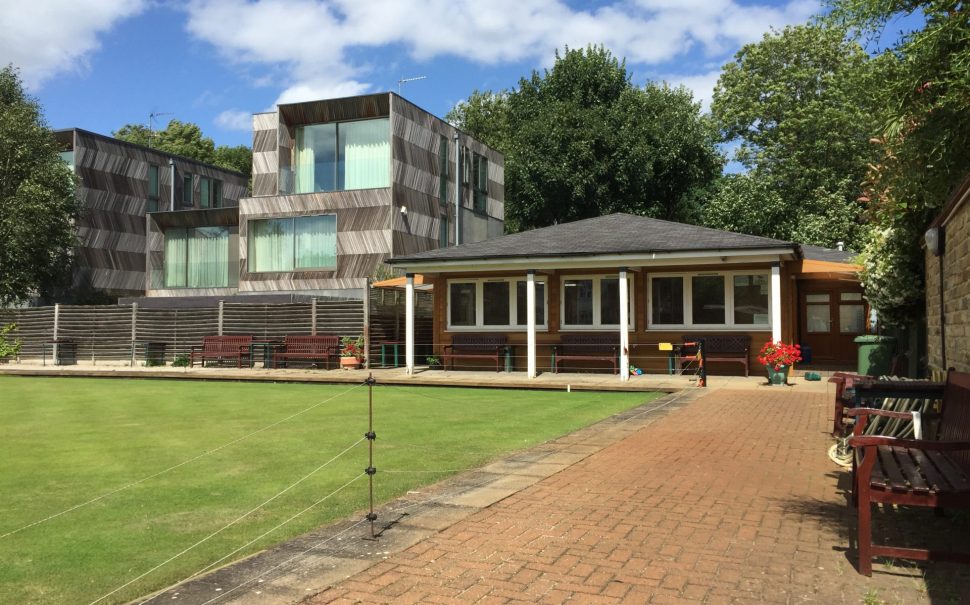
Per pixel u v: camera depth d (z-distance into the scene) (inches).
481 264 738.8
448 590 154.1
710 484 250.5
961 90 185.3
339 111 1178.0
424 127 1244.5
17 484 276.4
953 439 228.8
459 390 669.3
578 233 804.0
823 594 151.6
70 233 1301.7
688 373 736.3
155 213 1330.0
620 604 146.3
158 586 167.9
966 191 265.9
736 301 729.0
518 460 295.7
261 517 226.7
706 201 1561.3
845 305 826.8
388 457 324.8
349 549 181.8
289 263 1197.1
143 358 1050.7
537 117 1549.0
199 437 390.3
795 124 1302.9
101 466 310.5
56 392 676.7
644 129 1456.7
